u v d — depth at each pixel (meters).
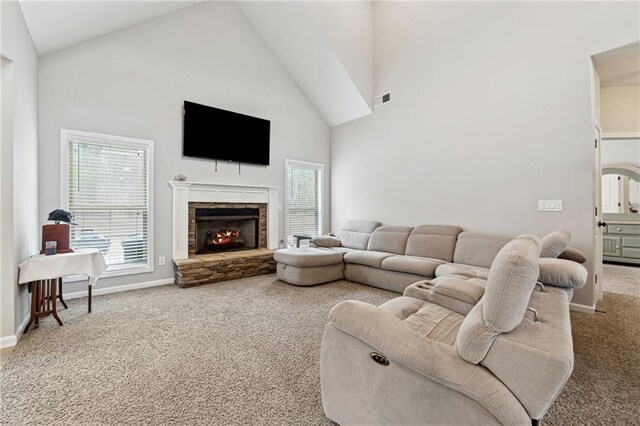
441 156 4.23
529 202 3.35
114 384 1.79
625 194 6.00
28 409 1.57
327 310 3.08
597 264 3.21
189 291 3.77
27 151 2.80
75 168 3.54
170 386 1.77
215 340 2.38
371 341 1.24
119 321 2.77
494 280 1.05
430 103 4.36
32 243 3.01
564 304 1.48
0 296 2.28
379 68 5.15
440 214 4.26
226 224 5.12
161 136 4.15
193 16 4.45
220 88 4.73
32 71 3.00
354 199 5.68
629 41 2.69
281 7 4.55
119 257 3.84
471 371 1.05
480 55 3.77
